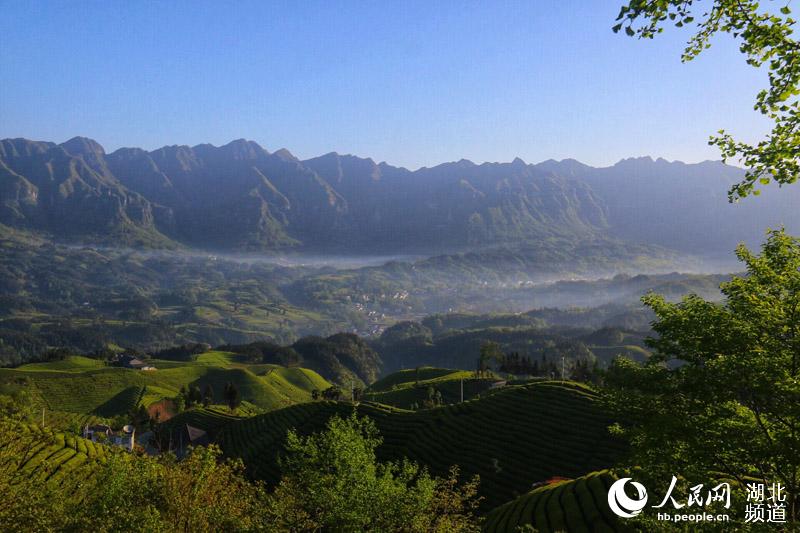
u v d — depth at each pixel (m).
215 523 28.45
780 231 20.84
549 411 108.94
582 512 49.31
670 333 21.92
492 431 105.38
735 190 14.15
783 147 13.11
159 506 29.45
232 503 30.64
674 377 21.41
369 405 134.50
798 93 12.64
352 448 40.03
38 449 69.50
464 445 101.56
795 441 18.08
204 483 30.33
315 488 36.91
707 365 20.36
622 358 24.91
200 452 32.28
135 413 168.88
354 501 35.53
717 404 20.55
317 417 130.88
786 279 19.28
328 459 39.75
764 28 12.45
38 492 33.44
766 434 19.55
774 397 18.77
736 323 19.80
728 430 19.81
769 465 20.39
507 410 113.94
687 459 20.73
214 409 179.00
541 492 60.53
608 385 24.30
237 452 125.31
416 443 106.50
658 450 21.25
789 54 12.32
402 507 35.84
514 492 81.19
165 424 164.12
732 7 12.66
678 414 20.86
